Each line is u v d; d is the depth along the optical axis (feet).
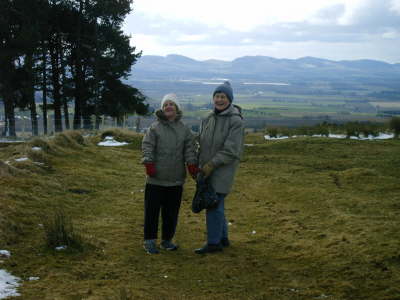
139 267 14.29
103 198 23.98
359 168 30.50
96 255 15.03
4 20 86.43
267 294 12.19
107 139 50.72
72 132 43.01
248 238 17.92
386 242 15.21
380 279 12.59
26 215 18.15
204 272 14.02
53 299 11.14
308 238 17.30
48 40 98.17
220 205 16.10
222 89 15.98
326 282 12.85
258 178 31.04
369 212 20.27
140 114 108.37
